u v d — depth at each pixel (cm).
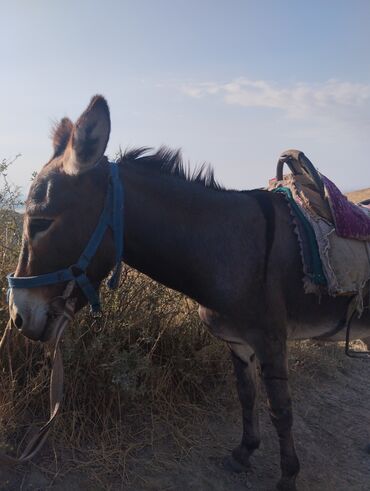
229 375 396
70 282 239
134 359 326
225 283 262
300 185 291
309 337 305
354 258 288
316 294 282
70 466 290
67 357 312
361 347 534
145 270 267
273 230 272
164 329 365
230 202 274
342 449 364
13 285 237
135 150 271
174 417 346
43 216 231
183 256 262
